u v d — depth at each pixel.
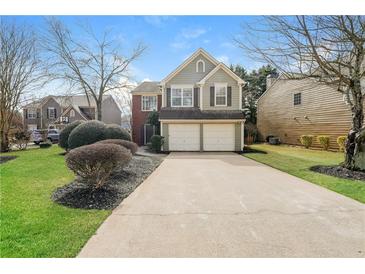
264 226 3.93
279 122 22.25
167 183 7.06
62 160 10.58
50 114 39.16
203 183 7.05
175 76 18.23
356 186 6.27
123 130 12.68
